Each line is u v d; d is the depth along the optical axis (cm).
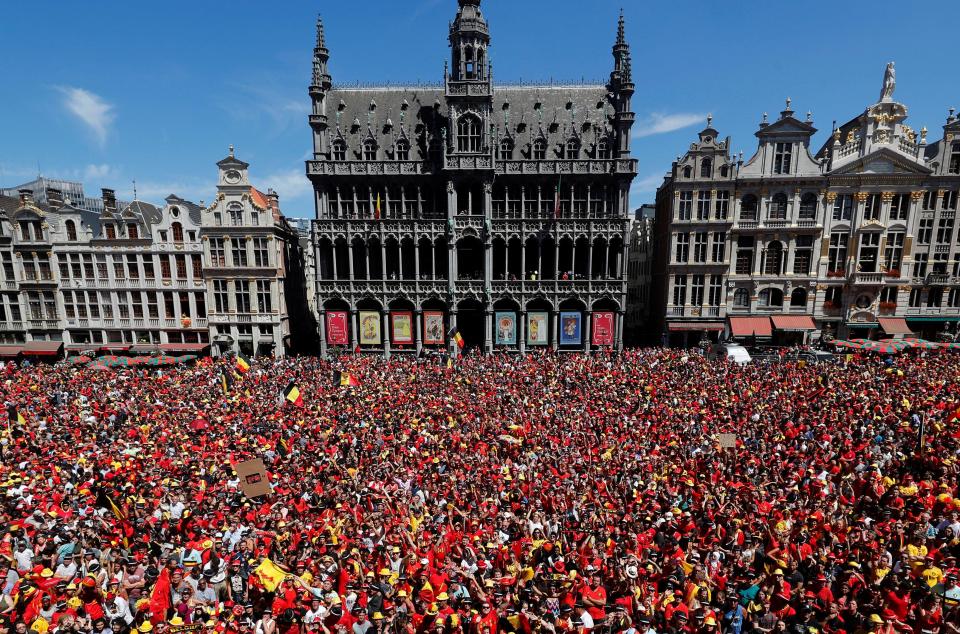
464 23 5491
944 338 5403
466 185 5719
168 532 1819
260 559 1582
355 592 1407
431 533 1733
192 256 5709
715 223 5634
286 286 6134
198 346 5753
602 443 2577
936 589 1312
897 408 2878
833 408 2923
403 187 5772
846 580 1366
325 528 1755
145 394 3675
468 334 6291
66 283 5744
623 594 1347
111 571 1535
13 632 1257
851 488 1992
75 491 2094
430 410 3191
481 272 5881
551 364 4597
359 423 2972
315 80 5644
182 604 1355
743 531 1627
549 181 5716
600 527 1684
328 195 5831
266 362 5022
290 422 3034
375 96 6116
